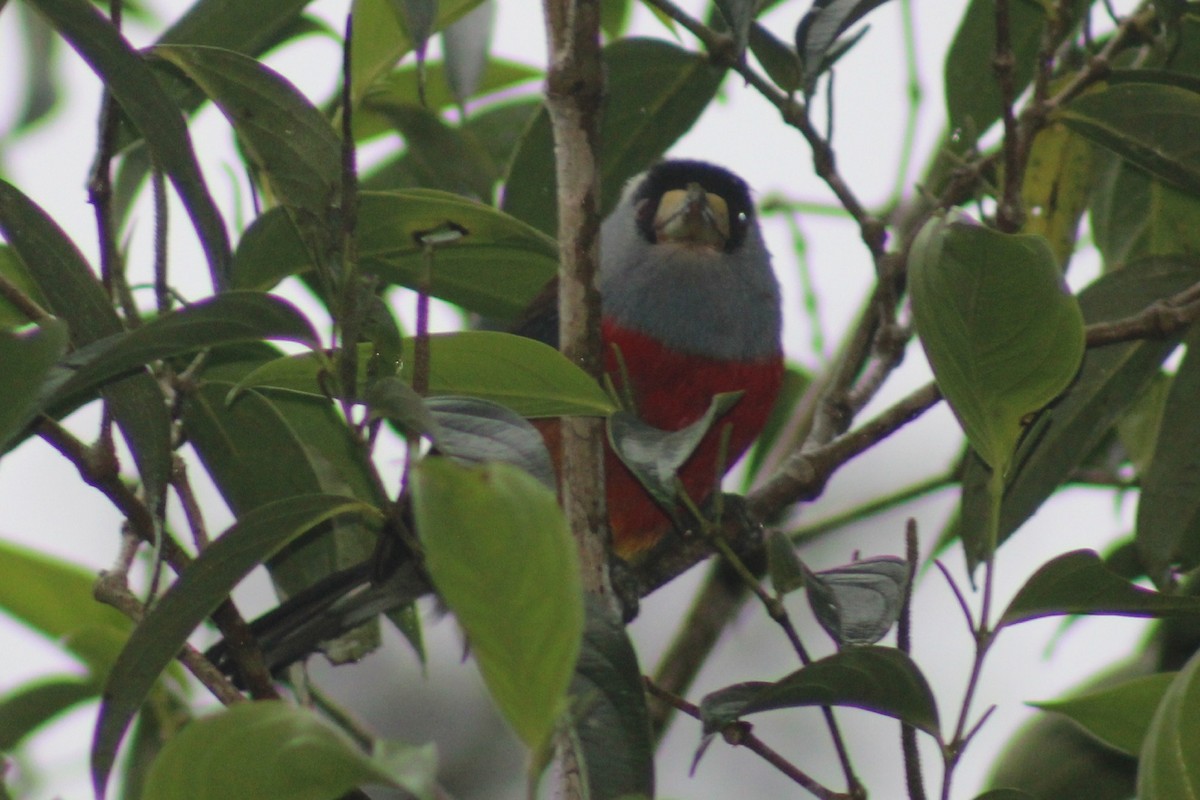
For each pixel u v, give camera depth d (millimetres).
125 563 5559
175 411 5773
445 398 4219
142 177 7324
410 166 8547
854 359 7234
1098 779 6934
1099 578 4566
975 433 4770
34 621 7270
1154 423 7562
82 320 4938
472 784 11359
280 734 3406
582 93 5012
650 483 4594
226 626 5160
